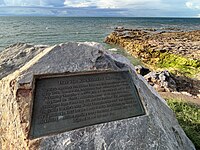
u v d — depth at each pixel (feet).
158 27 212.23
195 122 17.66
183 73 45.60
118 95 11.89
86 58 12.15
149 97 12.88
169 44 81.35
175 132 12.84
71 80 11.51
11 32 130.93
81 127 10.19
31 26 196.85
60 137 9.59
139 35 116.47
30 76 10.67
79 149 9.46
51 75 11.18
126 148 9.96
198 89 36.45
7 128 10.52
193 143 14.82
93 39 114.73
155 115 11.84
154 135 10.79
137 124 10.91
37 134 9.57
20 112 9.87
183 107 21.08
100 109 11.10
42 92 10.73
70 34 132.77
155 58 63.57
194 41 93.35
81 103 10.97
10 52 14.53
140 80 13.46
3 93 11.12
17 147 9.82
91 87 11.66
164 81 33.78
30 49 14.32
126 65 13.24
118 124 10.64
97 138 9.91
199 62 52.39
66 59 11.73
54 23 268.41
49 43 93.56
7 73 12.73
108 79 12.29
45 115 10.16
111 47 90.84
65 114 10.42
